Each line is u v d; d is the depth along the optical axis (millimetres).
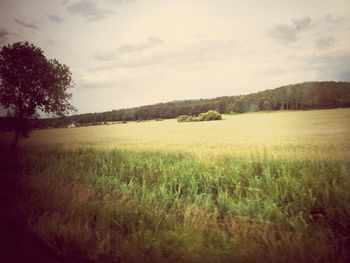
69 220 3891
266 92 109562
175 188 6324
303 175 6156
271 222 3828
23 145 25109
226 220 3869
